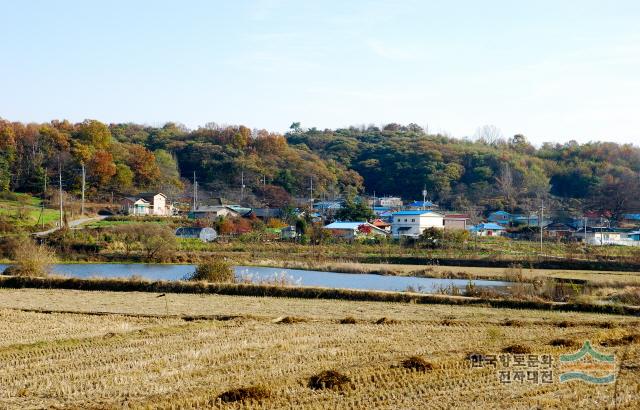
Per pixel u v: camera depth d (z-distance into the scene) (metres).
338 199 117.00
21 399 14.36
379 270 53.31
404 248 70.69
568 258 58.81
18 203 92.62
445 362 17.20
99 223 82.56
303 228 79.69
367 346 19.69
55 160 110.00
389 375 16.02
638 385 14.95
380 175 144.00
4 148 108.06
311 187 117.19
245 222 87.12
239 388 14.55
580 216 100.44
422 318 26.09
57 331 22.14
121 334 21.56
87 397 14.48
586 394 14.36
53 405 13.86
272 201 111.94
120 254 62.72
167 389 14.93
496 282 46.59
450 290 36.47
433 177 133.00
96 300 31.34
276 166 133.38
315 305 30.22
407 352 18.78
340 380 15.39
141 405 13.76
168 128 167.12
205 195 116.75
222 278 37.62
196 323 24.11
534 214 105.12
